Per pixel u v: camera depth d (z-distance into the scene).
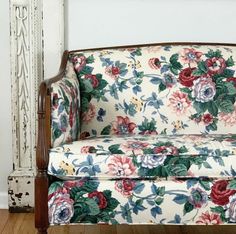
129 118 2.49
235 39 2.78
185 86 2.50
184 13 2.76
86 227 2.46
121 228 2.46
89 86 2.52
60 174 1.95
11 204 2.70
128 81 2.51
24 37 2.64
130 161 1.95
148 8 2.76
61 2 2.68
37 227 1.96
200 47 2.59
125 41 2.77
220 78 2.52
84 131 2.50
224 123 2.49
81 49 2.75
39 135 1.96
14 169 2.72
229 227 2.47
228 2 2.76
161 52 2.56
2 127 2.78
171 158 1.95
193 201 1.94
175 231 2.42
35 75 2.67
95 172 1.94
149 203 1.94
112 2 2.75
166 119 2.48
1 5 2.70
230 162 1.94
